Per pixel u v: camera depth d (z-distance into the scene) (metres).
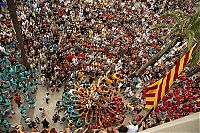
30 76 40.53
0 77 38.62
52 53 42.94
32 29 45.69
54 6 50.62
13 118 36.59
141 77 41.22
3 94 37.09
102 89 36.81
